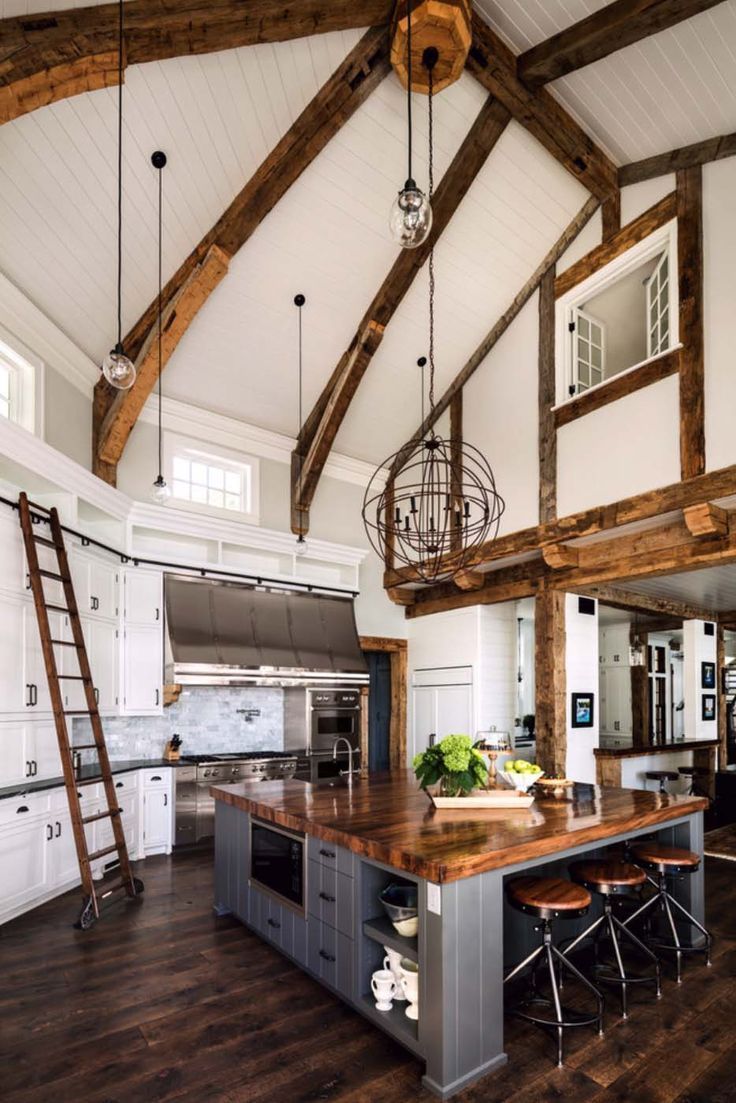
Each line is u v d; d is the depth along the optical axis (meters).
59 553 4.44
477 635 7.10
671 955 3.51
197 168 4.58
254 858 3.68
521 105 4.98
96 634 5.18
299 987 3.09
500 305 6.71
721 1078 2.41
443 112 5.00
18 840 3.97
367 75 4.56
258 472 6.89
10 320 4.27
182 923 3.90
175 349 5.71
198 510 6.39
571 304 6.27
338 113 4.62
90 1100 2.26
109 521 5.61
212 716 6.45
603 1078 2.41
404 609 8.07
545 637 6.29
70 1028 2.72
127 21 3.44
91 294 4.83
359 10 4.04
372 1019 2.69
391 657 8.14
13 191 3.96
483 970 2.47
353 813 3.23
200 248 5.12
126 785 5.26
